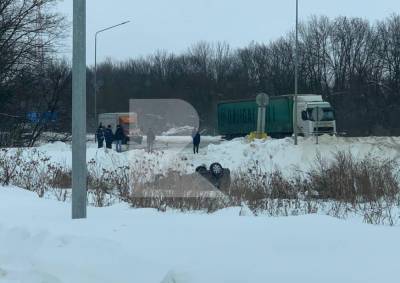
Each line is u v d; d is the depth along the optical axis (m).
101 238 6.62
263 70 92.56
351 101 79.75
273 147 23.78
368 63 88.88
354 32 90.38
